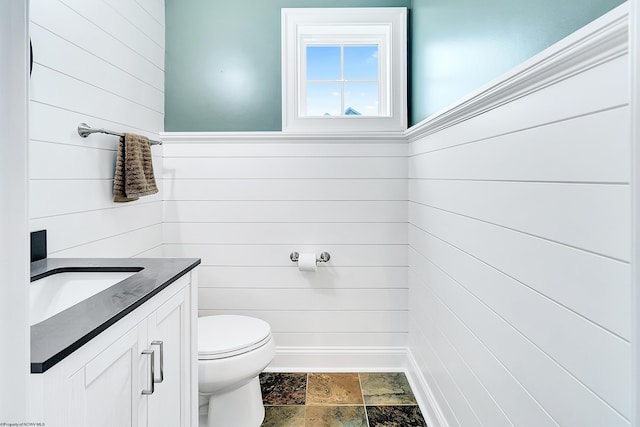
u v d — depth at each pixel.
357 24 2.12
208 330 1.65
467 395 1.26
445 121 1.43
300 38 2.19
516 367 0.93
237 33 2.14
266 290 2.16
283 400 1.88
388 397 1.91
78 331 0.64
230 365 1.47
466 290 1.27
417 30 1.99
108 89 1.56
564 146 0.75
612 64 0.62
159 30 2.08
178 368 1.10
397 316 2.18
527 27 0.92
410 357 2.08
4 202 0.41
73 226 1.34
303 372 2.17
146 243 1.93
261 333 1.62
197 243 2.14
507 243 0.98
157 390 0.95
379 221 2.15
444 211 1.50
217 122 2.15
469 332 1.24
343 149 2.13
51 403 0.56
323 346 2.19
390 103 2.14
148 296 0.86
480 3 1.19
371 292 2.18
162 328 0.98
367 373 2.16
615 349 0.61
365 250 2.16
